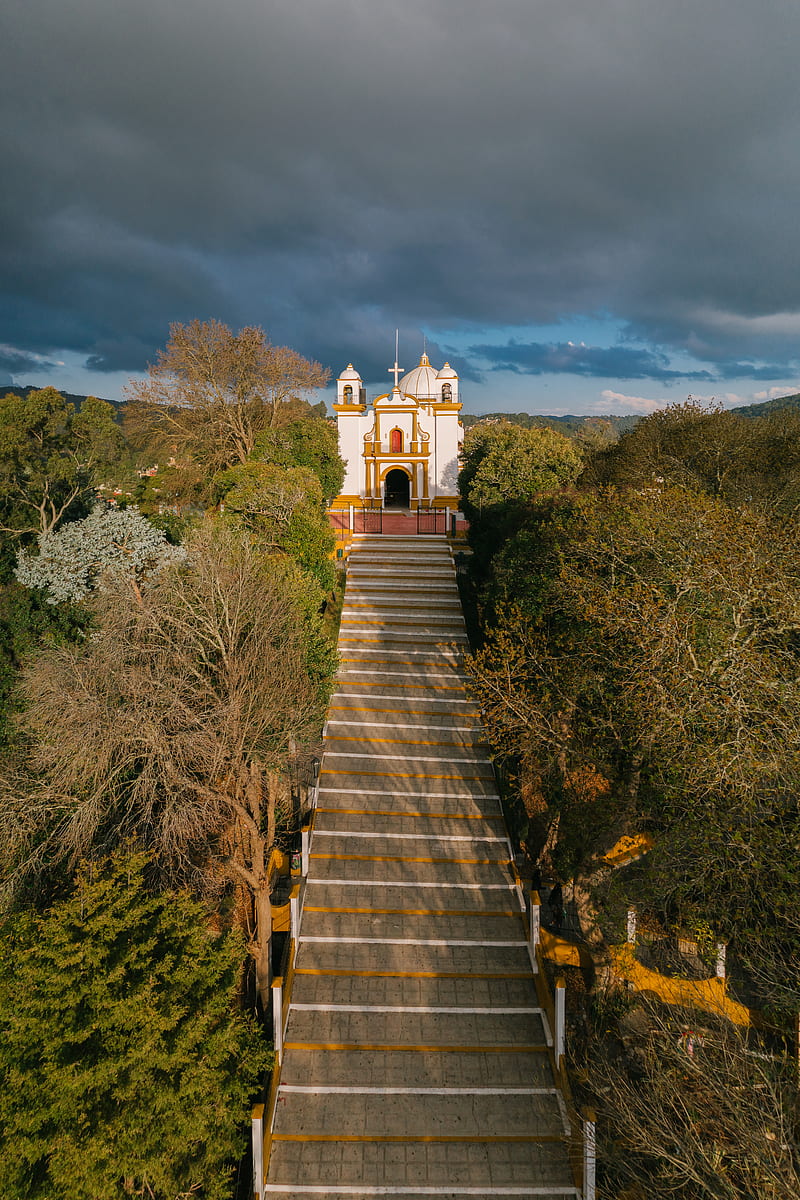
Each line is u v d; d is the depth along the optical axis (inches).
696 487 1019.9
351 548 1519.4
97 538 1149.7
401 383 2246.6
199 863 748.6
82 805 636.7
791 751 488.7
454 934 677.9
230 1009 527.2
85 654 825.5
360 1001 609.0
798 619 543.2
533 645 740.7
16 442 1267.2
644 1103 442.9
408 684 1080.8
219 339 1790.1
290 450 1556.3
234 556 837.8
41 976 444.5
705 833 499.5
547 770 714.8
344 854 768.3
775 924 495.8
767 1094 389.1
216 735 644.1
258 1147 473.7
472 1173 487.2
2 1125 413.4
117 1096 417.1
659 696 538.3
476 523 1392.7
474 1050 572.4
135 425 1852.9
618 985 634.8
